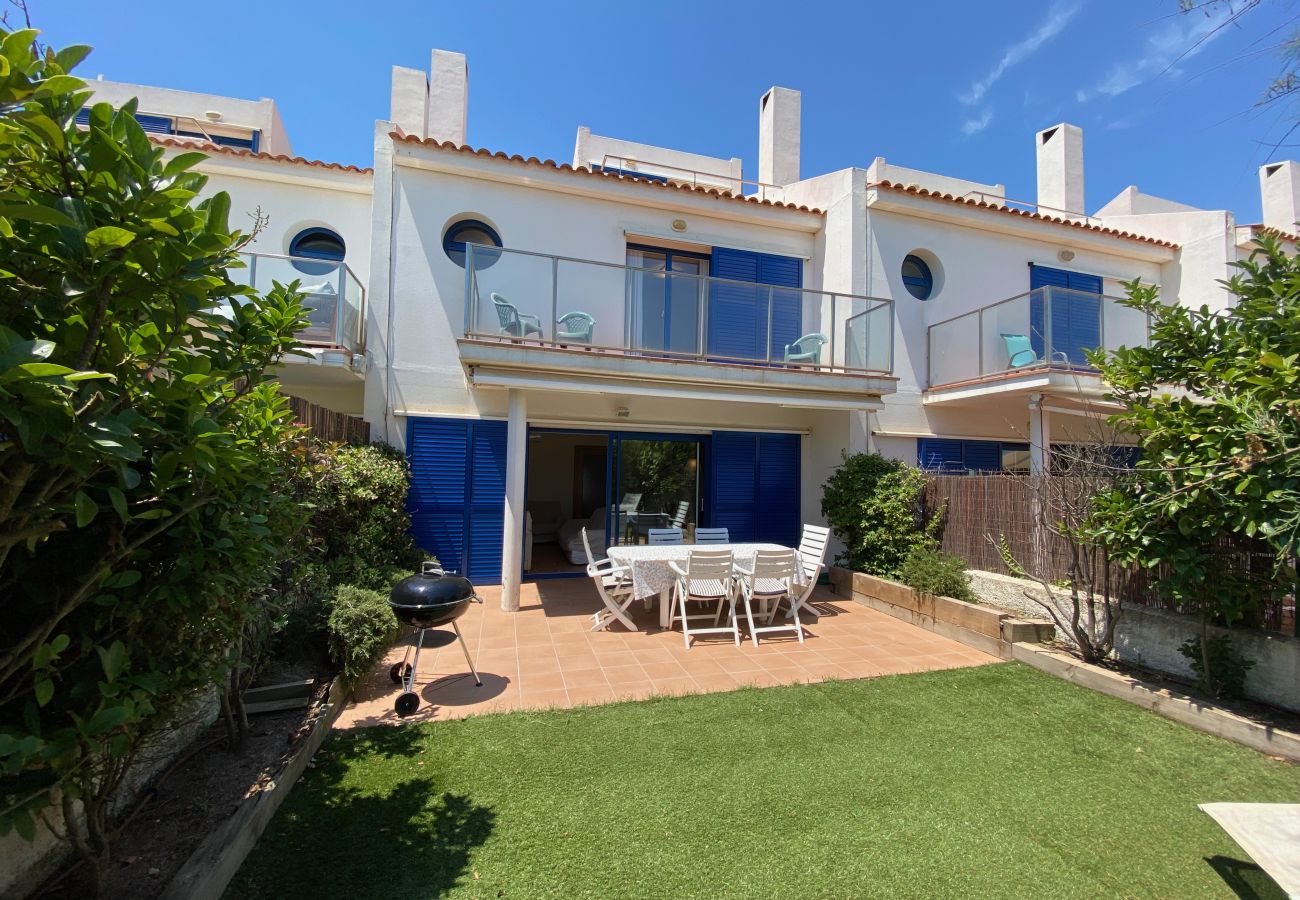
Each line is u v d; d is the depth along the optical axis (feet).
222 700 10.91
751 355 26.58
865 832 9.54
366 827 9.49
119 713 5.99
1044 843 9.34
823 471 32.48
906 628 22.57
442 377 27.45
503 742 12.55
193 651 7.98
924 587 22.39
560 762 11.69
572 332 23.97
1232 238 34.88
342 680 14.51
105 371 5.64
